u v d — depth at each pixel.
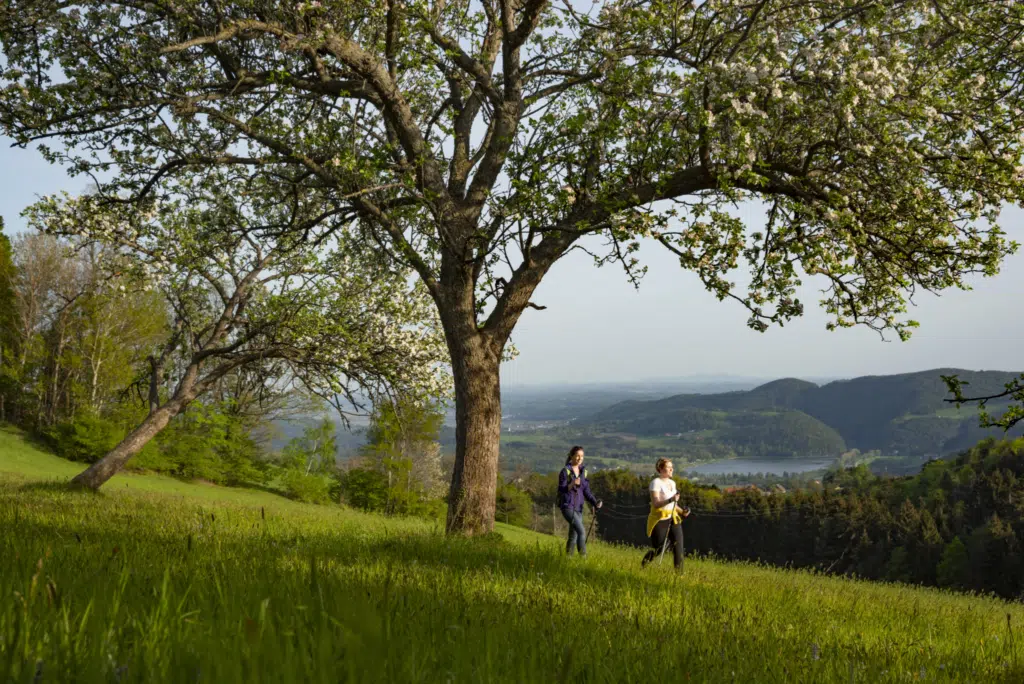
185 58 14.48
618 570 9.81
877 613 9.41
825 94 12.16
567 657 1.83
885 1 12.47
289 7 12.79
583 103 13.57
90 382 54.03
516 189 12.88
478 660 2.05
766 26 13.16
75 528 7.19
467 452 14.05
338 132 15.01
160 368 22.36
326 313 20.50
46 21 13.50
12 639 1.55
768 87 11.69
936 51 12.66
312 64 13.95
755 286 12.76
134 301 51.47
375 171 13.72
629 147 12.68
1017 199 11.85
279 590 2.56
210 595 2.37
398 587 3.40
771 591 10.25
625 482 115.94
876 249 12.53
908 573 87.25
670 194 13.03
